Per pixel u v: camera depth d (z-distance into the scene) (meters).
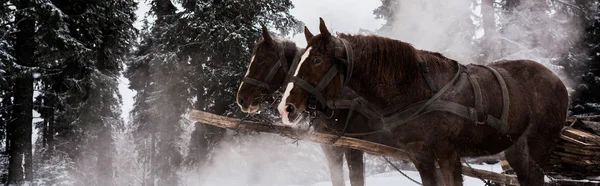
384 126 4.19
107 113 17.70
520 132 4.57
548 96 4.81
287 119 3.74
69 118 15.77
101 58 16.16
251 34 16.27
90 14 14.16
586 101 19.41
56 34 12.79
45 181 13.98
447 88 4.01
